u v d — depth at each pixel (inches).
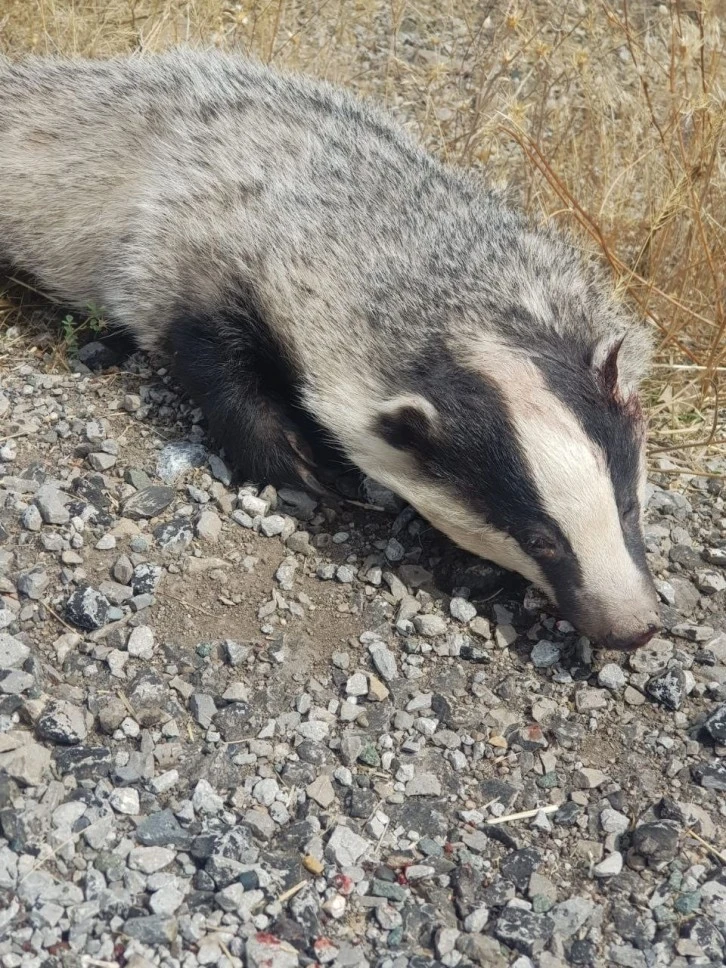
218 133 25.6
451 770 19.0
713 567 23.0
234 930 16.2
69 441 24.0
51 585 20.9
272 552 22.1
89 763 18.1
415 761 19.0
